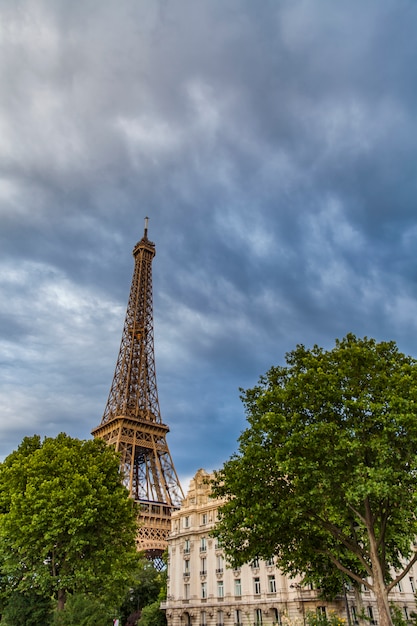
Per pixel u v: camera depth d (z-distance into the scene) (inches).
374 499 1269.7
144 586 3991.1
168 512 4694.9
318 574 1595.7
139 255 7362.2
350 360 1353.3
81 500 1803.6
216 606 2957.7
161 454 5191.9
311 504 1274.6
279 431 1349.7
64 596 1801.2
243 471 1370.6
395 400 1157.1
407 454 1163.3
